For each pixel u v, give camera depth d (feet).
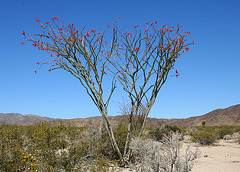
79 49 22.94
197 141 43.24
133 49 24.00
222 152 32.55
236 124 206.90
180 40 23.71
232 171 20.26
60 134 20.11
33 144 18.44
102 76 23.31
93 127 28.58
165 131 44.83
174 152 16.07
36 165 15.97
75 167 18.97
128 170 20.54
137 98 24.63
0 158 15.81
